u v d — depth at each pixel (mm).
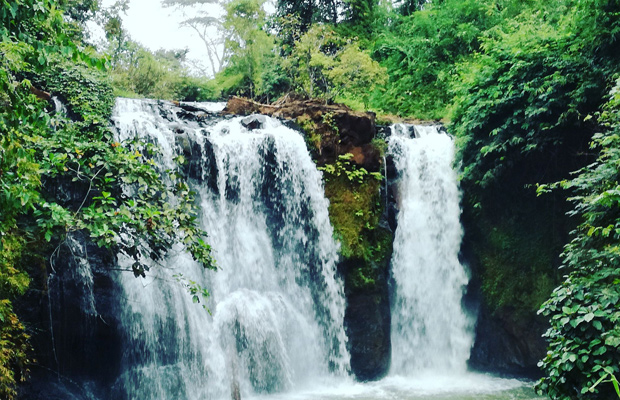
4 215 5527
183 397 10648
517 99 12297
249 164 12617
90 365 9836
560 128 11828
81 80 11938
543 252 12828
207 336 11055
